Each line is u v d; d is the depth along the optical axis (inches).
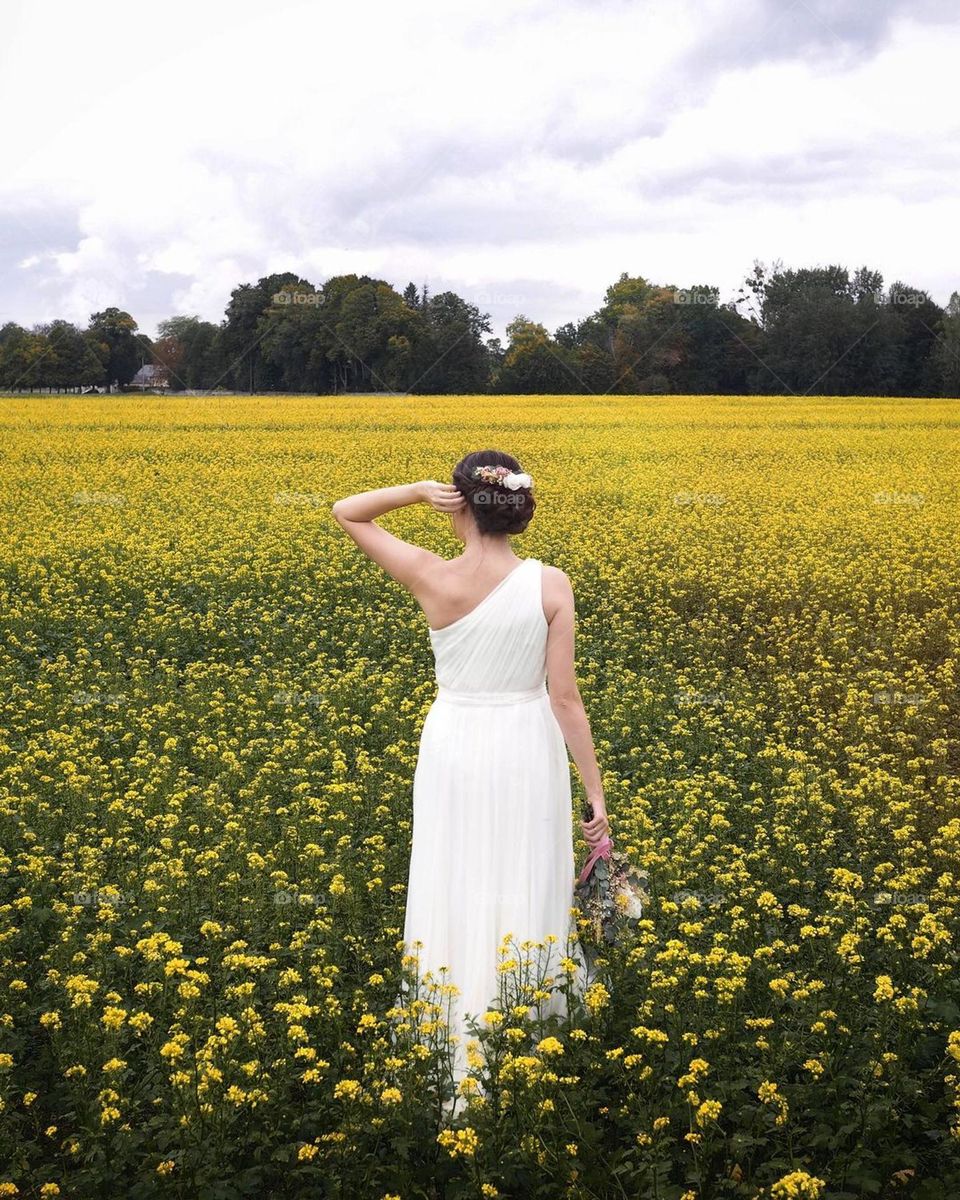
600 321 2596.0
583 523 689.0
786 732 337.7
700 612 497.0
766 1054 151.8
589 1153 135.0
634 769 301.4
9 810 244.7
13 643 424.2
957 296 2431.1
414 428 1289.4
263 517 708.0
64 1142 140.6
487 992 151.1
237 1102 133.9
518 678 153.9
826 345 2434.8
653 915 199.2
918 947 170.2
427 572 153.6
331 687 369.1
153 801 266.4
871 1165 136.7
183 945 195.2
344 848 235.9
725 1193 134.6
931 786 299.7
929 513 712.4
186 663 420.5
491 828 152.7
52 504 756.0
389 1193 133.1
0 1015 163.8
